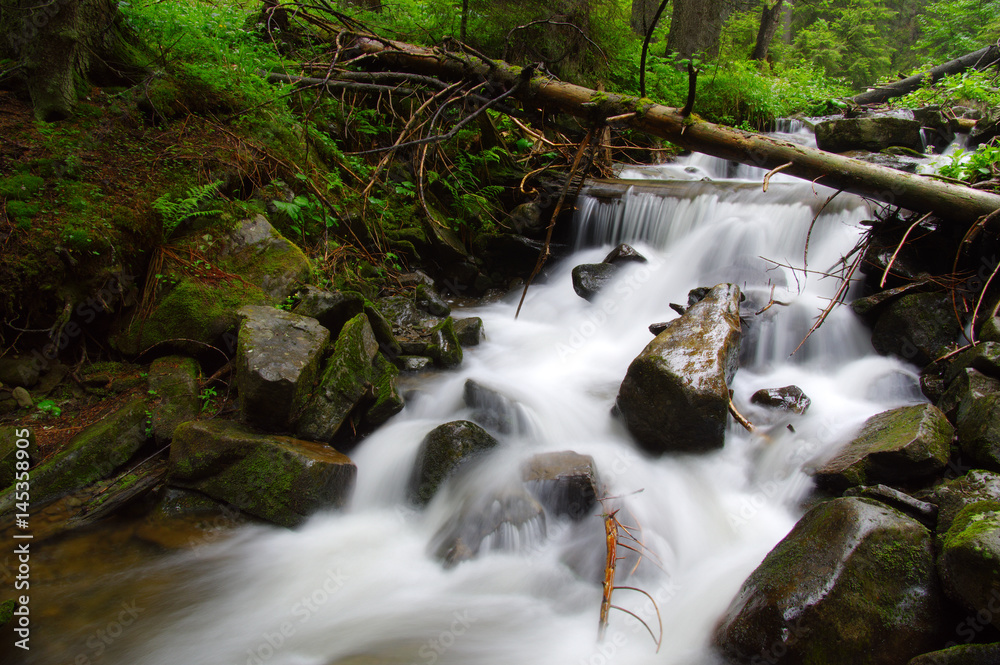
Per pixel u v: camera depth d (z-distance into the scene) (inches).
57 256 174.4
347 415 173.8
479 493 154.4
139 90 222.8
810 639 102.8
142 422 166.1
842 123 381.7
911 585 108.2
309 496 150.8
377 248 272.1
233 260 206.5
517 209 323.6
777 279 237.1
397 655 119.8
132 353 187.8
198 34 253.6
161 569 138.4
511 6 346.3
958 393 164.1
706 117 468.4
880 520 115.3
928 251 214.4
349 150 294.0
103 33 223.6
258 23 295.3
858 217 246.8
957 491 131.0
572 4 352.8
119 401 175.9
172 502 154.6
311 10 318.7
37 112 201.9
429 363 221.5
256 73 258.8
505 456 168.1
